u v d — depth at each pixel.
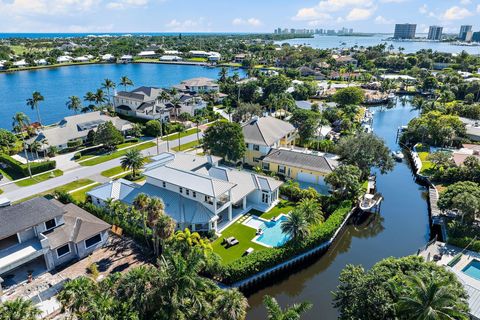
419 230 58.66
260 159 74.44
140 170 74.38
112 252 47.19
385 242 55.31
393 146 100.50
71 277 42.06
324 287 45.09
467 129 100.69
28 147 85.88
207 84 157.88
